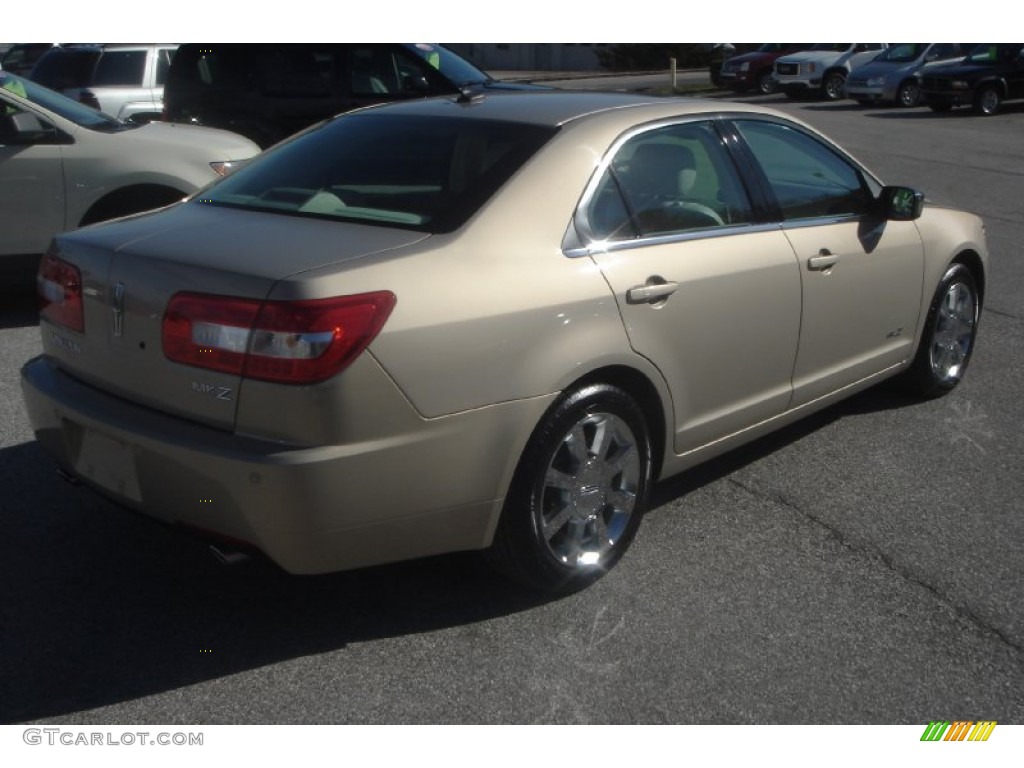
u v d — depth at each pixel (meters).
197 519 3.33
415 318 3.27
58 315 3.75
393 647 3.60
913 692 3.43
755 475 5.01
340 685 3.40
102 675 3.42
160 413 3.41
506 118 4.10
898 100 25.62
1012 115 24.00
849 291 4.95
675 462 4.26
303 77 11.00
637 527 4.10
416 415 3.29
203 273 3.29
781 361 4.63
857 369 5.18
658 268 3.97
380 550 3.38
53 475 4.79
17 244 7.34
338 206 3.84
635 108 4.26
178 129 8.12
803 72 28.31
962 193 13.17
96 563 4.09
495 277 3.49
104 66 13.66
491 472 3.50
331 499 3.18
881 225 5.16
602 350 3.71
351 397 3.16
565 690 3.39
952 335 5.95
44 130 7.32
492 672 3.47
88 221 7.48
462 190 3.73
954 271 5.80
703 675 3.48
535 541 3.68
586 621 3.77
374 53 11.14
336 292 3.17
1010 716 3.33
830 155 5.06
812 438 5.47
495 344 3.43
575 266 3.72
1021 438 5.49
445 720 3.24
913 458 5.23
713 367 4.27
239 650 3.57
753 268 4.37
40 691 3.33
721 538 4.38
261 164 4.34
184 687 3.37
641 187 4.07
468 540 3.56
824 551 4.29
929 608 3.89
